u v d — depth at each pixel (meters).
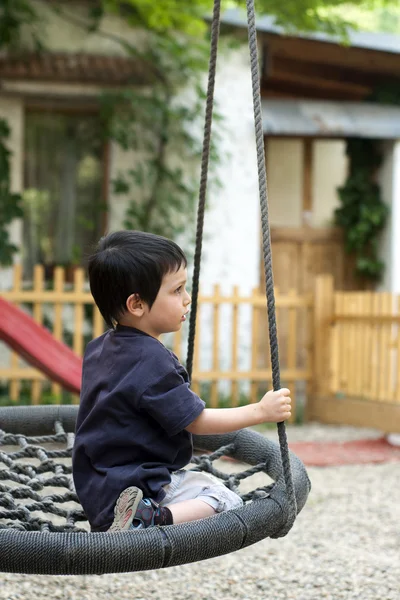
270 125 9.78
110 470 2.39
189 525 2.28
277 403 2.44
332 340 8.63
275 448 2.98
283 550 4.51
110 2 9.23
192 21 9.39
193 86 9.67
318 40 9.96
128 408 2.41
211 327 9.75
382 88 10.98
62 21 9.47
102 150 9.78
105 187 9.73
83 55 9.41
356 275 11.12
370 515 5.23
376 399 7.94
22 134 9.50
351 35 9.96
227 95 9.82
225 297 8.79
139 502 2.32
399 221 10.75
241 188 9.91
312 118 9.97
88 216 9.79
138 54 9.45
